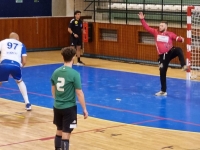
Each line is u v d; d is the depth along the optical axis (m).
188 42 13.23
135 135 7.81
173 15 16.97
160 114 9.41
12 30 18.58
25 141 7.41
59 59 17.23
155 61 16.14
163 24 10.98
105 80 13.26
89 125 8.47
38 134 7.86
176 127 8.38
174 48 11.05
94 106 10.10
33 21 19.08
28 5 19.83
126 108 9.93
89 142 7.38
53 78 6.18
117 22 17.86
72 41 15.93
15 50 9.49
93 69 15.23
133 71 14.88
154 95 11.29
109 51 17.48
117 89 12.00
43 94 11.38
